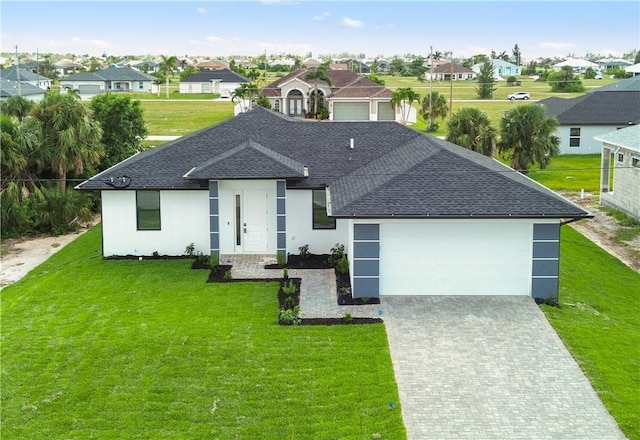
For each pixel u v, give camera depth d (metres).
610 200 35.06
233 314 19.20
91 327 18.42
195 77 131.38
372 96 78.81
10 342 17.56
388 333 17.91
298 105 86.25
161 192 24.31
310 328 18.16
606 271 24.73
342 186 22.88
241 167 23.45
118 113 40.16
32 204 31.03
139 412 14.34
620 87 63.59
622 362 16.44
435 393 15.05
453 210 19.80
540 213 19.67
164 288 21.45
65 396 14.93
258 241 24.95
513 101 100.75
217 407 14.48
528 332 17.98
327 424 13.85
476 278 20.52
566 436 13.55
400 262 20.42
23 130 31.19
